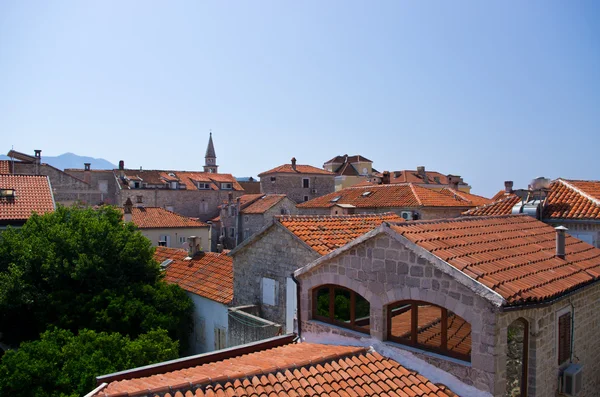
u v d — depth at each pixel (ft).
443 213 117.29
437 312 31.86
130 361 47.70
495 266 31.40
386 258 33.22
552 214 60.08
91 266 64.03
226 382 28.12
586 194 61.52
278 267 55.62
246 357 35.70
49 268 63.26
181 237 150.61
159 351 50.49
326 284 38.32
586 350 37.60
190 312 72.38
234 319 57.26
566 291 31.91
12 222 78.28
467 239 35.63
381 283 33.60
